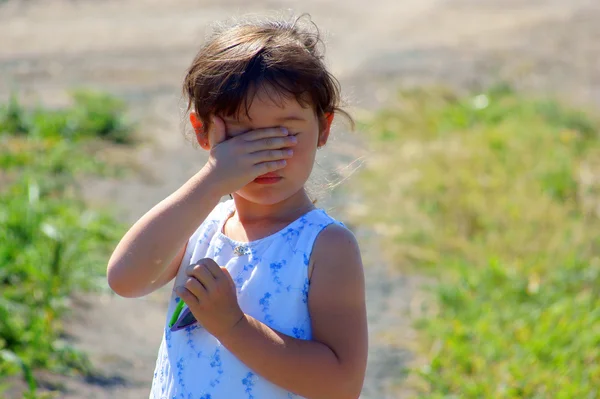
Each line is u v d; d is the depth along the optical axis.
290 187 3.81
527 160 13.84
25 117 14.34
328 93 3.86
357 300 3.81
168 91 18.02
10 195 10.91
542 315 9.09
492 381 7.86
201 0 28.11
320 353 3.69
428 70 20.45
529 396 7.65
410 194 12.70
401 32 25.14
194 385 3.80
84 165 13.14
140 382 7.66
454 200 12.28
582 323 8.79
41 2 26.34
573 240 11.13
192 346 3.88
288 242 3.83
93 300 9.17
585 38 24.22
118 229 10.93
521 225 11.59
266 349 3.63
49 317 8.27
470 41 23.86
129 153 14.21
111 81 18.45
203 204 3.67
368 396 7.79
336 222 3.87
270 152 3.68
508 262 10.68
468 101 17.73
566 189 12.77
